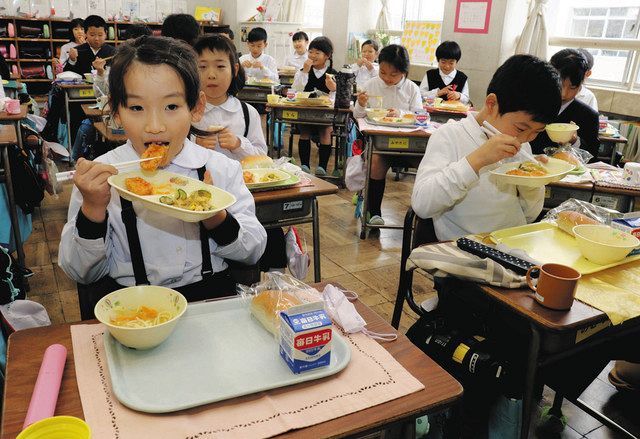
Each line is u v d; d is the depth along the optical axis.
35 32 8.47
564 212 1.65
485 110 1.75
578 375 1.72
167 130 1.11
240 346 0.94
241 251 1.29
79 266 1.16
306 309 0.92
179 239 1.29
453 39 6.10
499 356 1.35
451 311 1.58
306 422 0.76
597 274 1.36
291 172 2.29
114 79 1.09
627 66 4.99
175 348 0.92
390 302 2.78
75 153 4.79
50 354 0.86
